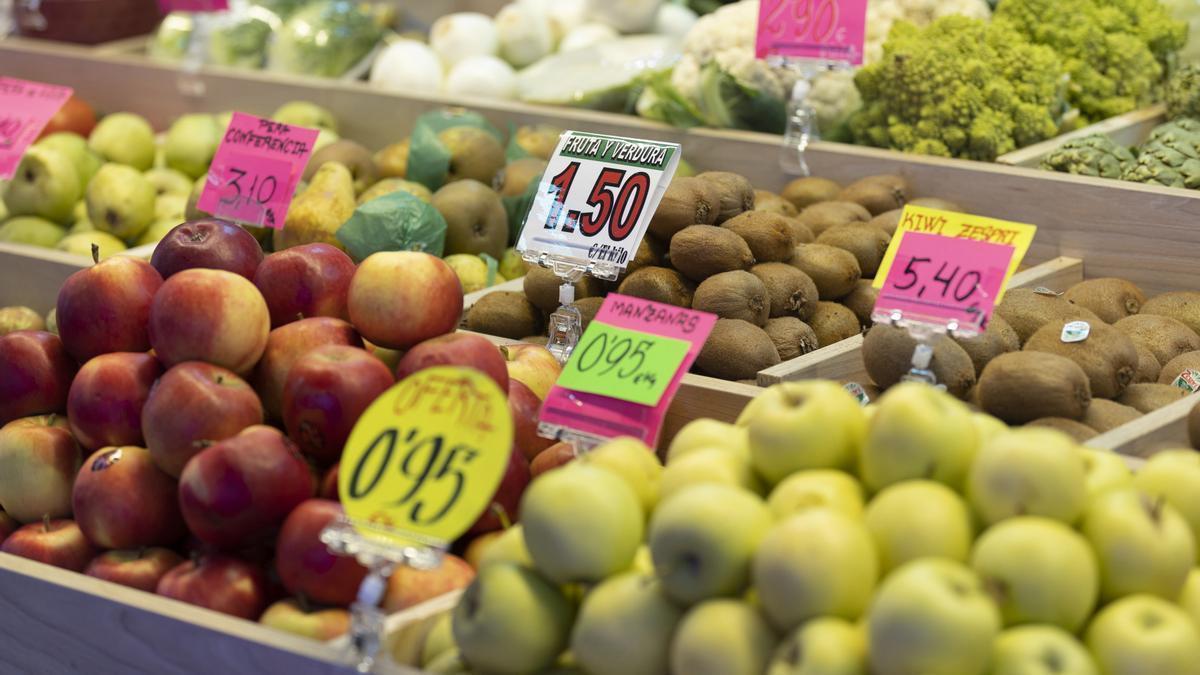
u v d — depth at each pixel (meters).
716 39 3.25
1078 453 1.30
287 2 4.16
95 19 4.27
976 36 3.07
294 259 1.93
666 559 1.28
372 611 1.39
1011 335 2.16
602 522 1.32
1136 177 2.72
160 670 1.56
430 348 1.75
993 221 2.04
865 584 1.21
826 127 3.24
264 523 1.57
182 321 1.72
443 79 3.84
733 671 1.21
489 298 2.45
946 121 2.94
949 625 1.09
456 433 1.42
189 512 1.56
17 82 3.26
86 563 1.78
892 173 2.91
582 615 1.33
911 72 2.95
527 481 1.72
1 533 1.89
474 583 1.38
